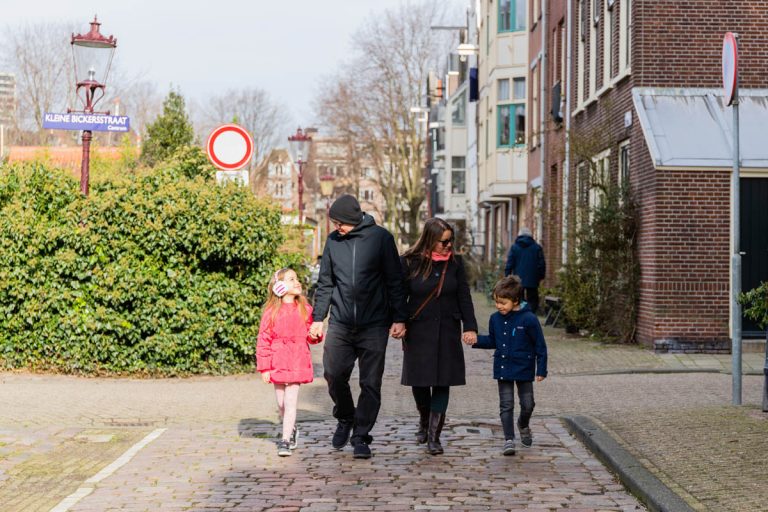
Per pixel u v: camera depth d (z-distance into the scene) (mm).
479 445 10461
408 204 73000
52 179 16328
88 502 8062
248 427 11586
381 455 9984
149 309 15773
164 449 10281
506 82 40625
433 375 9812
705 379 15328
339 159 74688
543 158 32625
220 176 16328
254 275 16234
